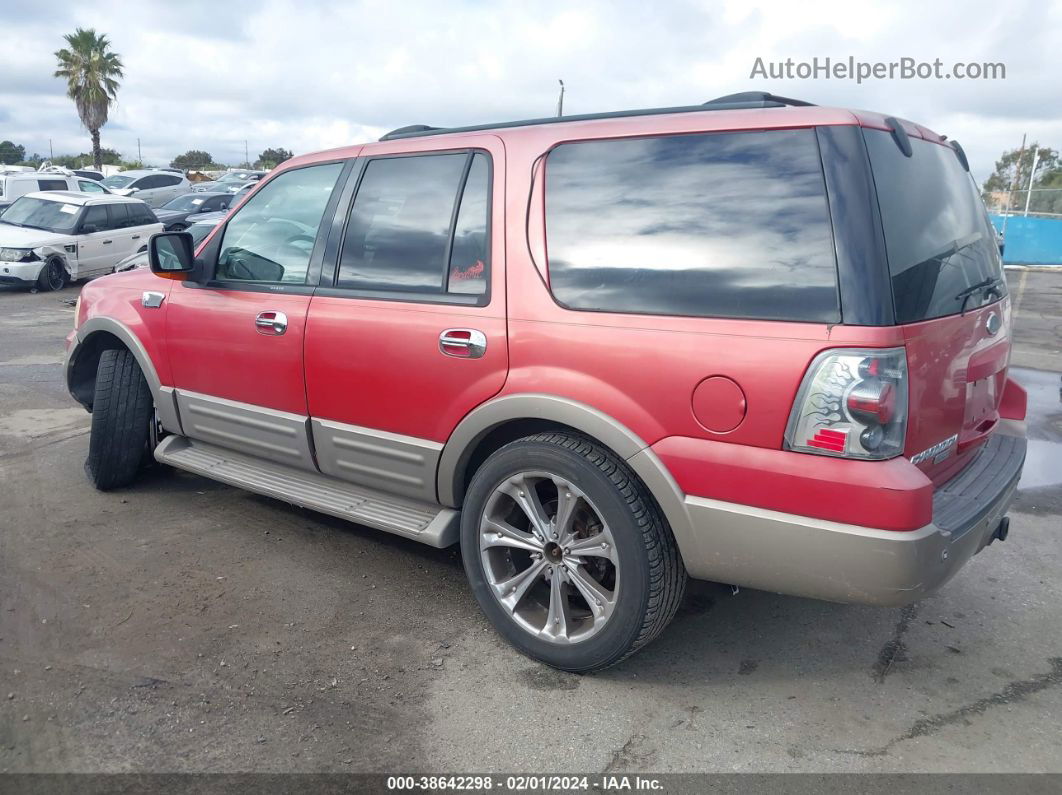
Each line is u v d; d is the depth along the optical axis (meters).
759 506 2.51
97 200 15.12
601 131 2.93
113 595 3.54
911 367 2.43
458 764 2.53
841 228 2.43
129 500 4.65
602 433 2.75
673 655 3.17
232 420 4.02
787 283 2.48
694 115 2.78
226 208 20.81
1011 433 3.58
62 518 4.37
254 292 3.86
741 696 2.91
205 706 2.78
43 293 14.01
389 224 3.46
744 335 2.51
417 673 3.01
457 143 3.32
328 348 3.52
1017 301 15.88
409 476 3.38
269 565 3.87
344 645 3.19
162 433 4.80
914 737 2.70
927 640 3.32
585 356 2.80
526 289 2.98
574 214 2.93
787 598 3.66
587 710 2.81
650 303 2.72
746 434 2.51
